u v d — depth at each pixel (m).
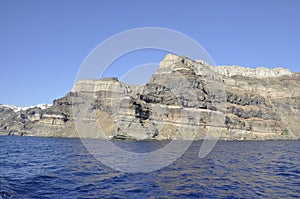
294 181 23.41
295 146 107.19
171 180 23.36
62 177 23.86
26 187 19.52
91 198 17.03
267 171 29.41
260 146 104.25
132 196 17.77
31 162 35.84
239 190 19.84
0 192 17.33
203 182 22.70
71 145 93.94
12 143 110.19
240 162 38.66
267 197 17.89
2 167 30.42
